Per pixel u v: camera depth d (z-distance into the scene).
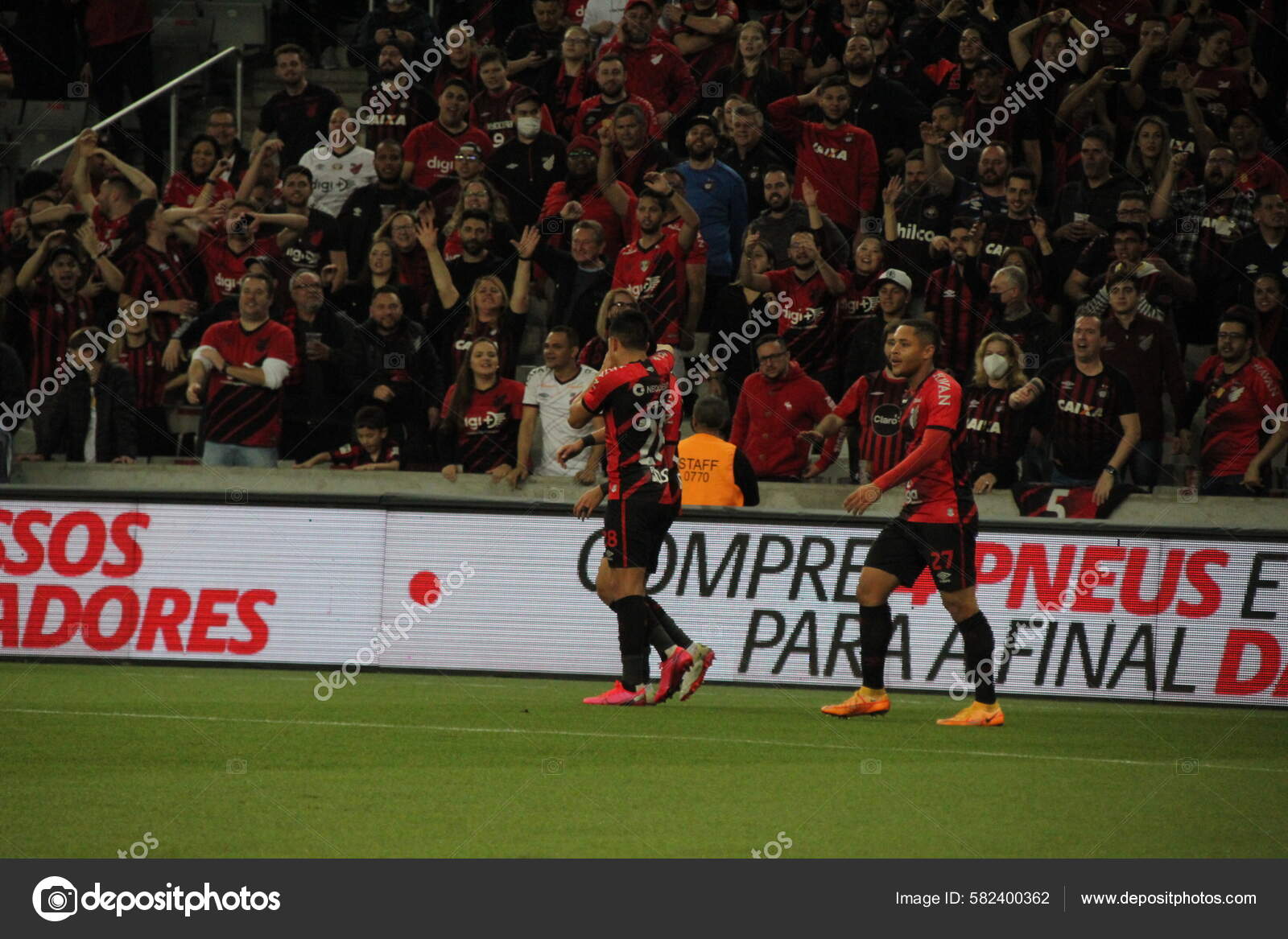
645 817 16.11
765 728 22.75
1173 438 38.28
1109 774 19.67
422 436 36.25
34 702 23.77
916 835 15.77
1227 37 44.06
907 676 29.25
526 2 49.31
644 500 23.56
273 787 17.12
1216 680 28.83
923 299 38.62
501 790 17.27
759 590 29.52
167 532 30.03
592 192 39.50
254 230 39.00
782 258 38.56
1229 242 39.12
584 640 29.67
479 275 37.97
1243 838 16.06
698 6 44.56
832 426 32.94
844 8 43.94
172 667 29.72
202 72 51.38
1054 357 36.12
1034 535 29.38
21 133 47.81
